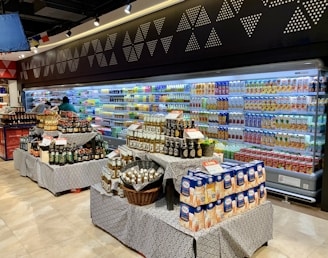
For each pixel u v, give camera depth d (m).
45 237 3.18
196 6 5.06
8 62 11.99
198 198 2.24
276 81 4.48
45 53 10.17
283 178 4.27
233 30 4.54
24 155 5.68
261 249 2.88
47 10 6.16
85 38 8.09
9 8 6.34
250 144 4.88
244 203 2.65
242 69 4.39
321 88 4.15
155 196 2.88
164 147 2.97
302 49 3.81
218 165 2.56
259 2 4.17
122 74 7.03
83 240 3.11
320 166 4.30
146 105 6.90
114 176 3.21
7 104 11.69
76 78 8.73
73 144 4.84
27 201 4.30
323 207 3.88
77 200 4.34
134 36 6.46
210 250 2.27
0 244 3.03
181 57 5.45
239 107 4.98
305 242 3.03
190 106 5.82
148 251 2.63
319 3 3.56
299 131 4.26
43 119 5.51
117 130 7.62
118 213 3.02
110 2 5.96
